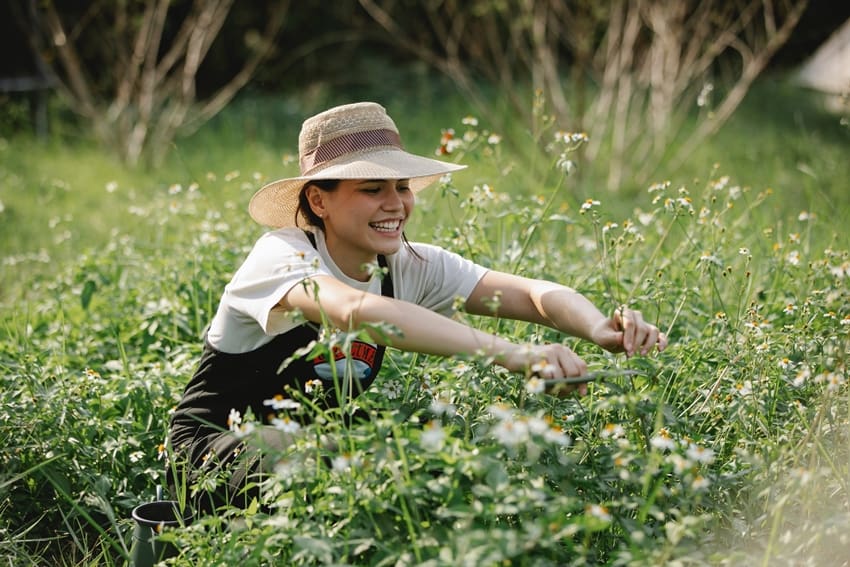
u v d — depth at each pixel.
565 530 3.02
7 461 4.60
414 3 20.50
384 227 4.10
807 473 3.31
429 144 15.47
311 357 3.41
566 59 20.64
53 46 16.62
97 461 4.74
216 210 7.99
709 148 14.45
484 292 4.40
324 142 4.14
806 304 4.85
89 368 5.50
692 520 3.07
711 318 5.46
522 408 3.61
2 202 10.64
